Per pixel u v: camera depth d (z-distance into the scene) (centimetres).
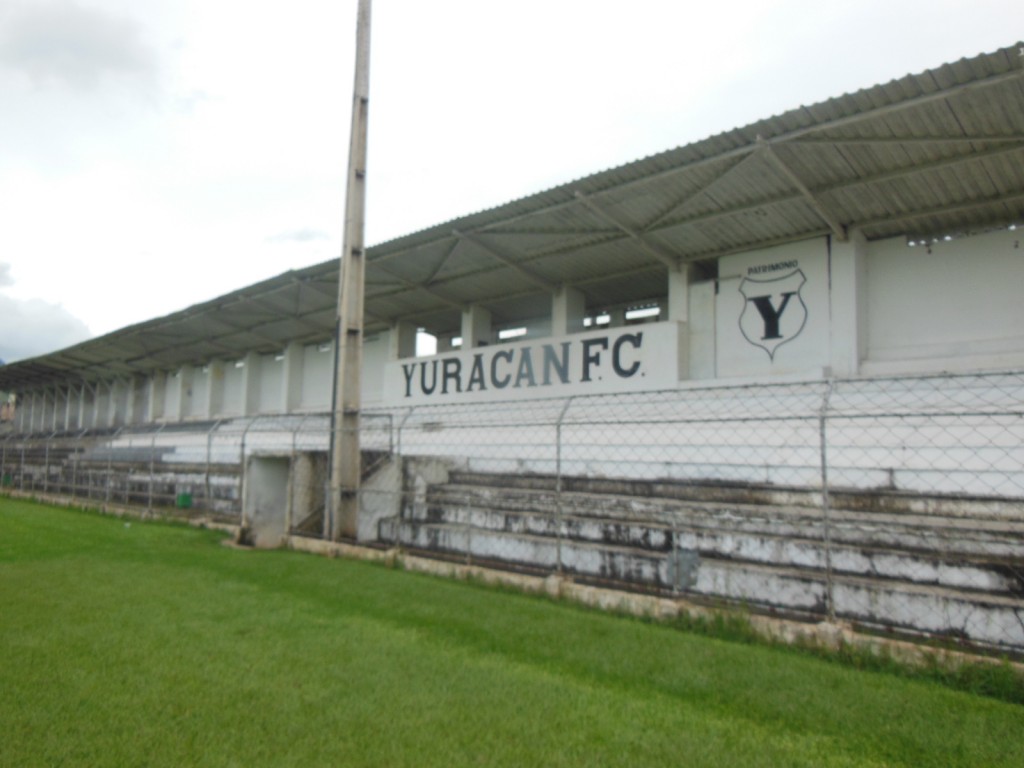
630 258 1531
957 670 454
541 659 489
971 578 583
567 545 793
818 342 1250
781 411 1129
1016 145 935
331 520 1023
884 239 1243
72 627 555
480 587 736
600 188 1204
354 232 1127
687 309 1444
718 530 739
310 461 1130
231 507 1448
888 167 1038
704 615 573
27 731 358
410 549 979
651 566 716
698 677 454
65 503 1728
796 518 749
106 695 409
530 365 1617
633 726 377
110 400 3900
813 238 1272
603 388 1479
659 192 1196
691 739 361
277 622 581
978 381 997
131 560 888
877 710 403
